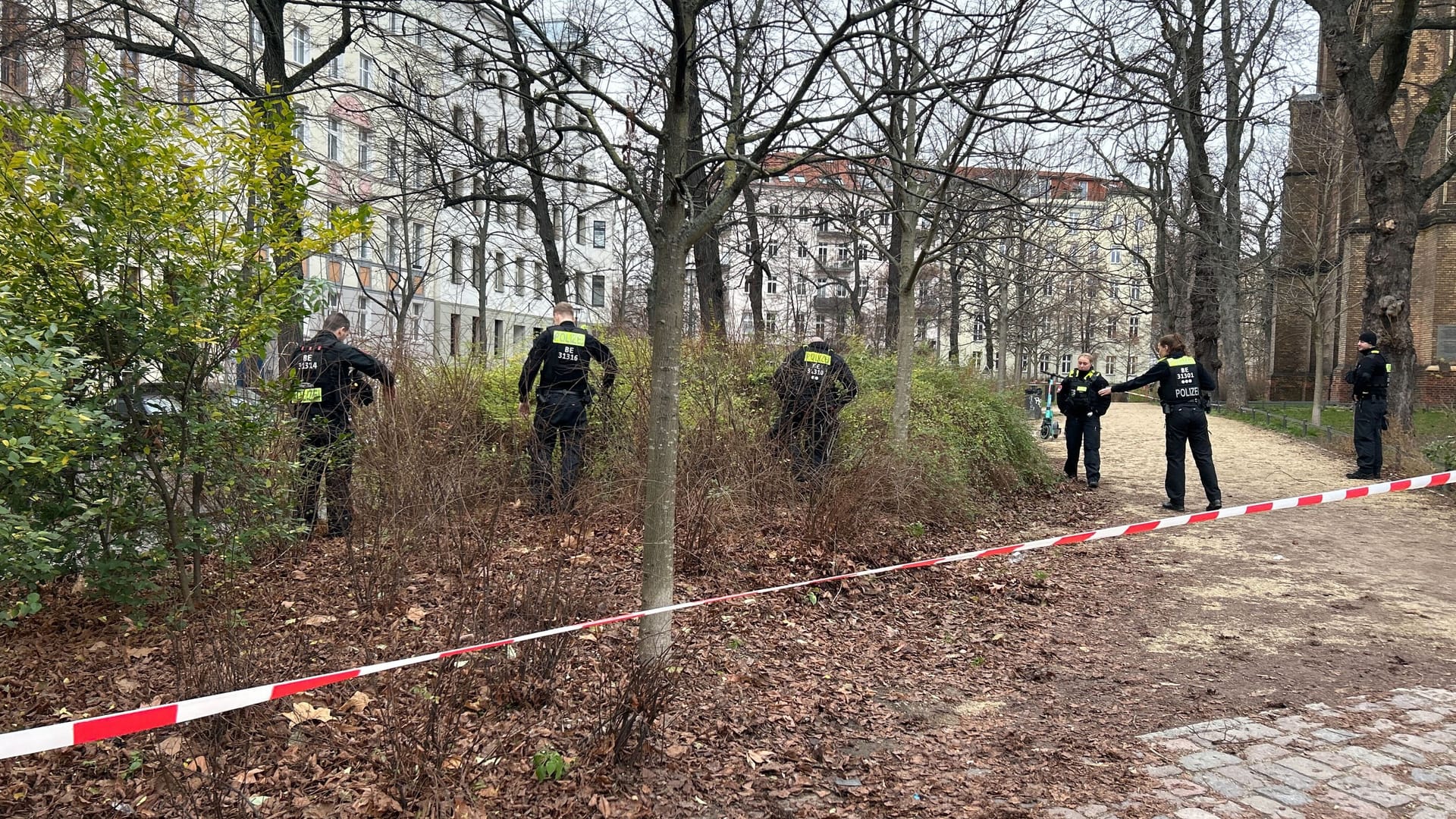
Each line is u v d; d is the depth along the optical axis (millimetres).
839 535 6469
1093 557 7109
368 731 3309
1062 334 45719
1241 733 3740
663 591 3711
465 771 2971
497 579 4898
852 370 11047
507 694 3623
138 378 4125
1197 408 9266
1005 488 9797
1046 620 5516
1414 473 11141
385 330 9062
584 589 4633
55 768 3064
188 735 3162
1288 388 35500
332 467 5660
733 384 8406
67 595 4699
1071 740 3709
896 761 3518
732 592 5418
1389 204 14008
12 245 3906
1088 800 3156
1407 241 14086
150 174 4062
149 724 2275
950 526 7637
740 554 6074
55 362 3223
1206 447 9312
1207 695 4234
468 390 7617
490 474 6594
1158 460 13688
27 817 2781
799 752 3557
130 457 4242
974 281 26578
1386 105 14000
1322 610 5684
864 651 4812
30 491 3758
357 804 2869
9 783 2971
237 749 3129
